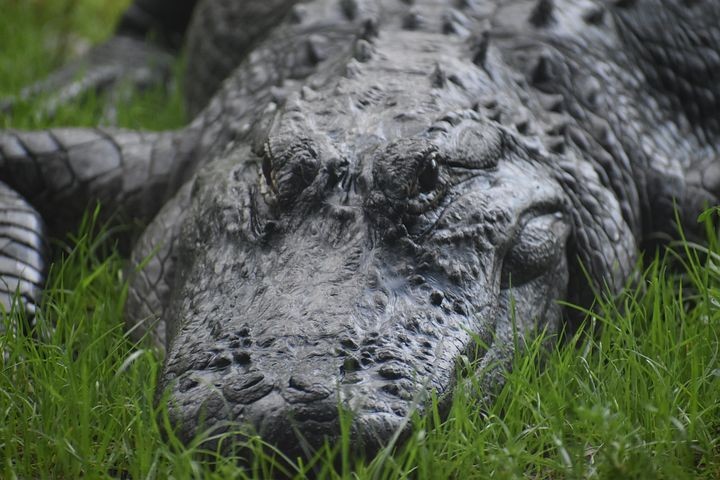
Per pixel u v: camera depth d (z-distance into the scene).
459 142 7.48
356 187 7.07
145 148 9.84
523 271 7.45
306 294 6.49
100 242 9.52
